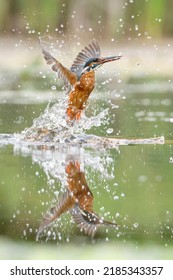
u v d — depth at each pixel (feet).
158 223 29.48
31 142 46.03
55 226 29.12
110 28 103.76
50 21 102.78
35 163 39.06
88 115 58.75
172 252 25.22
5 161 39.42
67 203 32.12
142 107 63.93
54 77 83.66
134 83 83.82
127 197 32.89
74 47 97.86
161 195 33.01
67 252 25.18
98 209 31.40
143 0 103.71
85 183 35.12
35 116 56.18
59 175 36.35
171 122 55.16
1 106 62.59
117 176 36.17
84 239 27.32
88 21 103.24
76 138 46.55
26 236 27.53
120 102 67.51
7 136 47.47
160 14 103.45
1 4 102.22
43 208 31.32
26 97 69.67
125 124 53.88
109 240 27.07
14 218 30.04
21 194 33.30
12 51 96.48
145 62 94.53
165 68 92.12
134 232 28.40
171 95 72.90
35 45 99.40
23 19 103.45
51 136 46.57
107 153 42.42
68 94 44.98
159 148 44.04
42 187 34.35
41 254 25.04
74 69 44.73
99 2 103.19
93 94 72.59
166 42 103.24
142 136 48.34
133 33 103.81
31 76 85.51
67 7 102.89
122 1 103.60
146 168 38.11
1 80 81.87
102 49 100.53
